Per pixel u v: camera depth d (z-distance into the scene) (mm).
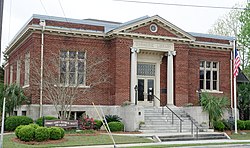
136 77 31047
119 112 29625
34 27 28750
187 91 33031
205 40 35875
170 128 28062
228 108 34219
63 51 29703
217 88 35969
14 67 36531
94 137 22688
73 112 29531
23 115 29594
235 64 30938
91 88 30281
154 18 31469
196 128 27391
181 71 32906
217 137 26062
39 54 28875
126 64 30562
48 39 29297
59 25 29953
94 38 30922
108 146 19656
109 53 31344
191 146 20594
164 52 32812
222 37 37562
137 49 30969
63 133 21641
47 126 23234
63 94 27844
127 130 27969
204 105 30141
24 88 30734
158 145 20531
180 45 33031
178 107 32031
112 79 30750
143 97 32281
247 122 32969
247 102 36625
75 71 29391
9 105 28016
